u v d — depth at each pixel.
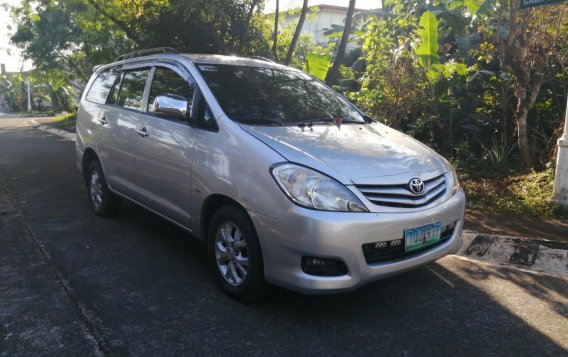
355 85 11.34
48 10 18.61
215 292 3.76
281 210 3.08
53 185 7.62
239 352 2.96
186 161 3.87
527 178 6.80
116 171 5.09
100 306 3.52
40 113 40.41
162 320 3.32
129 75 5.22
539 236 4.98
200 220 3.82
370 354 2.96
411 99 8.70
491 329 3.28
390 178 3.22
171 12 8.55
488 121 8.42
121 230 5.29
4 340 3.05
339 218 2.99
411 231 3.21
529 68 7.09
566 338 3.17
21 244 4.82
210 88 3.97
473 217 5.67
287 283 3.12
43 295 3.68
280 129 3.68
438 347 3.04
